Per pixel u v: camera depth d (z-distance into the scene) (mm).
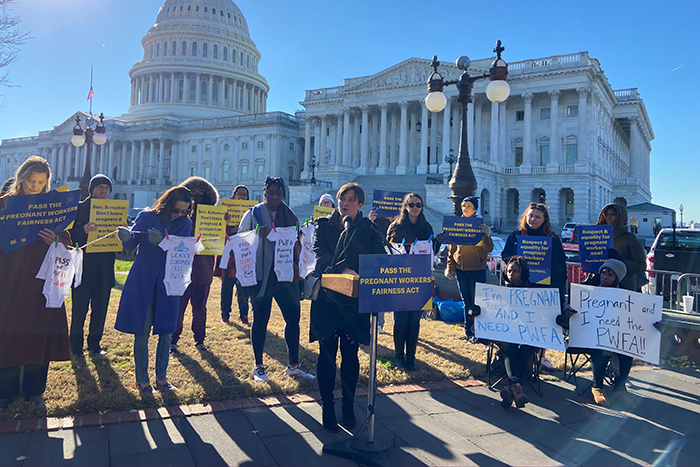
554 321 6055
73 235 7406
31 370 5301
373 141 65625
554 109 53219
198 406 5477
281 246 6484
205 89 98500
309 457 4445
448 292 11977
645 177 88750
